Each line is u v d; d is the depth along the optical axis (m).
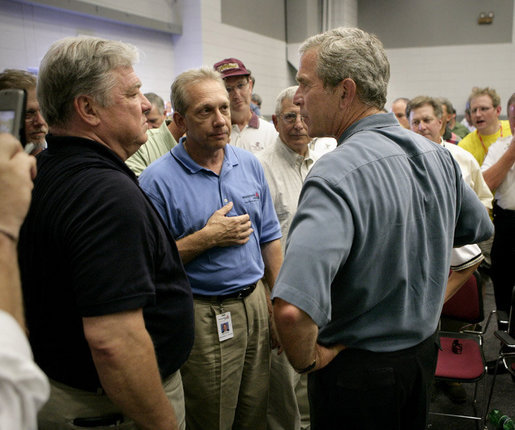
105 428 0.92
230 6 6.65
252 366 1.66
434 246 0.98
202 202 1.53
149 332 0.94
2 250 0.46
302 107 1.05
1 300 0.44
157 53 5.82
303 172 2.07
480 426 2.11
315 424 1.06
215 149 1.53
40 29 4.35
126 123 0.93
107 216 0.79
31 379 0.37
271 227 1.75
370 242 0.88
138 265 0.81
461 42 8.91
